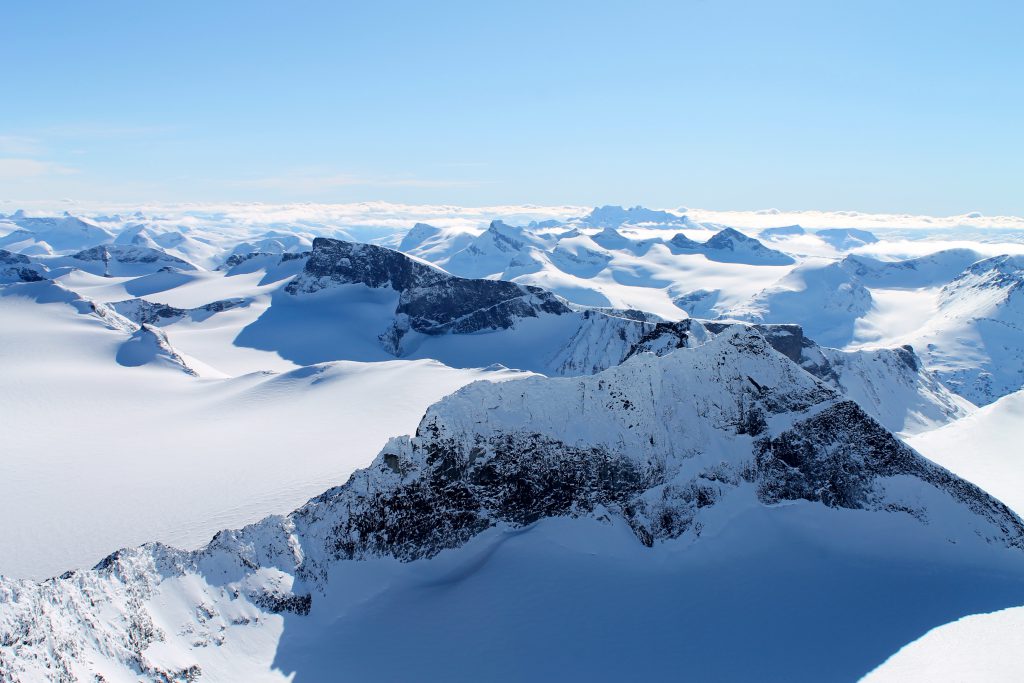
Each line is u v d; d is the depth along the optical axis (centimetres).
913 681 3055
